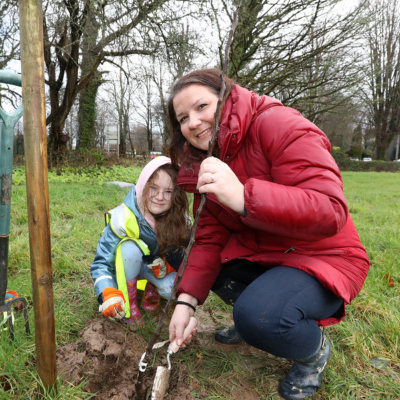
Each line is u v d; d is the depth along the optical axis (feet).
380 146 105.70
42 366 4.16
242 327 4.44
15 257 8.95
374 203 23.12
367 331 6.49
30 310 6.59
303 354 4.53
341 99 29.91
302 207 3.99
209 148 4.04
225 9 23.77
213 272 5.53
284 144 4.41
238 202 4.07
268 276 4.71
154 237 6.74
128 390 4.86
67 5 27.07
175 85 5.04
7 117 4.84
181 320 5.00
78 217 13.69
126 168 38.78
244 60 25.84
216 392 5.00
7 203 5.12
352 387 5.15
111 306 5.70
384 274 8.76
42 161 3.72
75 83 37.52
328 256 4.83
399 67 76.84
